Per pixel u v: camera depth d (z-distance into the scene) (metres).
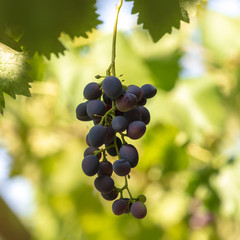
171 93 1.62
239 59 1.67
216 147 1.76
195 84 1.65
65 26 0.90
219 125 1.60
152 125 1.58
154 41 0.93
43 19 0.82
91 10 0.90
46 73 1.44
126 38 1.51
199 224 1.84
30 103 1.79
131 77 1.50
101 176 0.88
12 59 0.93
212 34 1.61
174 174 1.85
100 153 0.90
